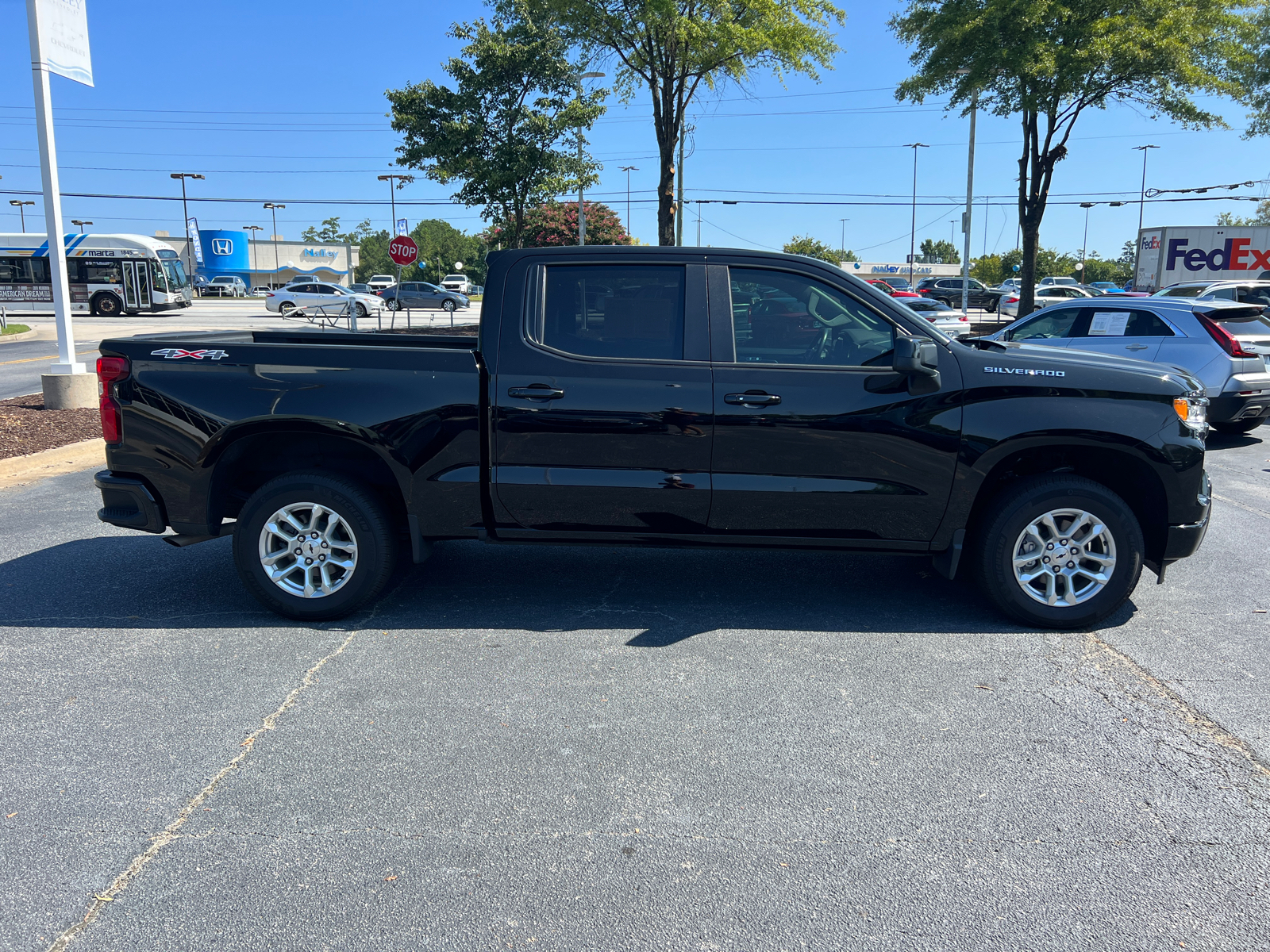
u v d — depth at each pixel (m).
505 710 3.71
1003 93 19.67
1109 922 2.46
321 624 4.67
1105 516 4.41
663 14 15.12
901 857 2.75
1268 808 3.02
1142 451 4.35
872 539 4.54
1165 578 5.45
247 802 3.03
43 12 11.09
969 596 5.12
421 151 20.19
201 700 3.79
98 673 4.06
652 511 4.52
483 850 2.78
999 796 3.08
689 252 4.52
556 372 4.45
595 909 2.51
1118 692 3.88
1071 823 2.92
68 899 2.55
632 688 3.92
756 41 15.30
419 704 3.76
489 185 20.12
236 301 59.97
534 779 3.18
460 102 19.72
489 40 19.52
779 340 4.47
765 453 4.40
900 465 4.41
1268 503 7.44
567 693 3.86
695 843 2.81
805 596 5.12
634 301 4.50
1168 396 4.37
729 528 4.54
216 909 2.50
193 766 3.26
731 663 4.18
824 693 3.87
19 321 33.81
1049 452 4.59
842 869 2.69
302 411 4.48
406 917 2.47
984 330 23.64
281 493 4.54
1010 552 4.49
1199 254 27.91
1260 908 2.51
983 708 3.73
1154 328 10.10
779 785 3.15
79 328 29.12
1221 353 9.67
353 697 3.82
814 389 4.38
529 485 4.49
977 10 18.88
